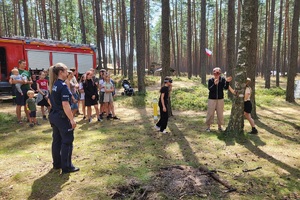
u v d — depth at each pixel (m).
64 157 4.58
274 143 6.59
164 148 6.16
